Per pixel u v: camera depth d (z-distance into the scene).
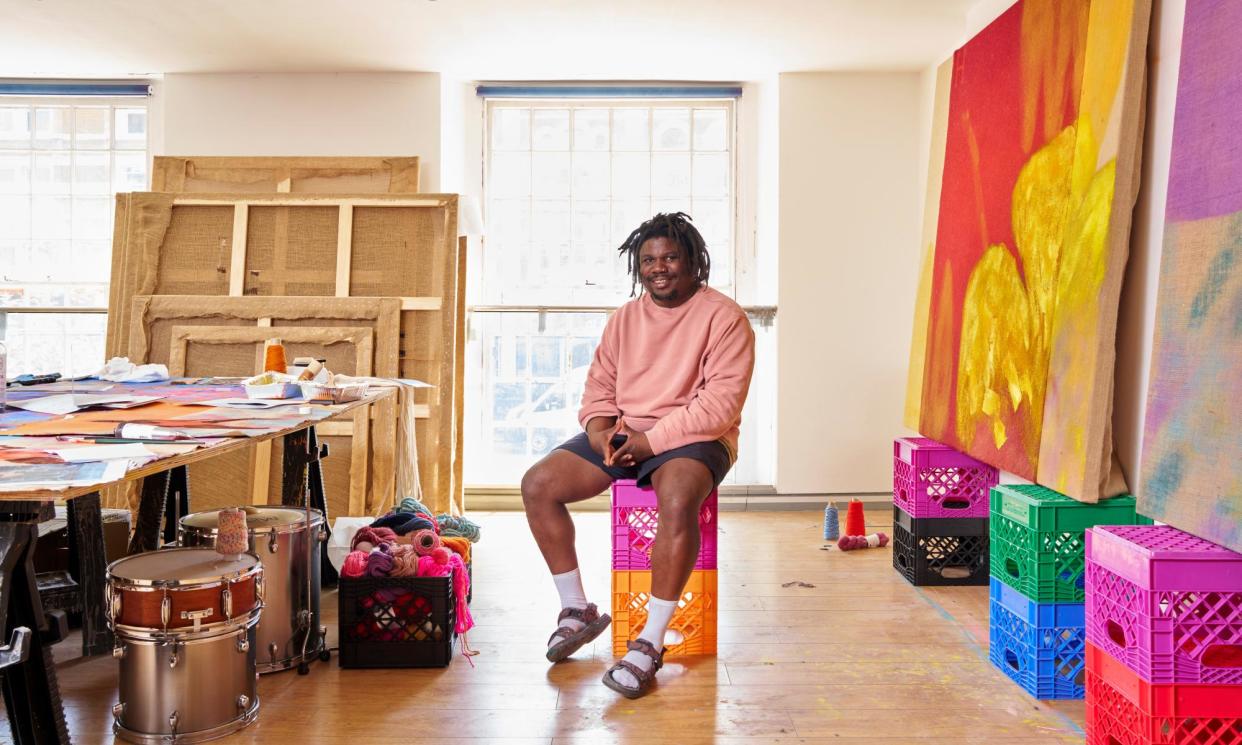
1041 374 2.56
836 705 2.16
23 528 1.43
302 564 2.37
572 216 4.86
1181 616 1.68
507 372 4.84
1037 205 2.69
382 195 4.18
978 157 3.21
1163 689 1.68
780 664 2.44
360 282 4.16
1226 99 1.82
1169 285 1.97
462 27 3.89
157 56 4.27
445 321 4.07
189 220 4.22
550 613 2.91
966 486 3.21
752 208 4.88
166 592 1.82
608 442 2.45
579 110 4.85
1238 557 1.67
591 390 2.66
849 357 4.57
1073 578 2.20
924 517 3.21
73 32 3.94
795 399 4.57
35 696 1.49
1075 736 1.99
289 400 2.44
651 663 2.23
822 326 4.55
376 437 3.96
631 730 2.02
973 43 3.35
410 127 4.52
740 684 2.29
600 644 2.62
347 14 3.73
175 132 4.52
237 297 4.07
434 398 4.05
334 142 4.52
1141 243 2.28
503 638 2.65
